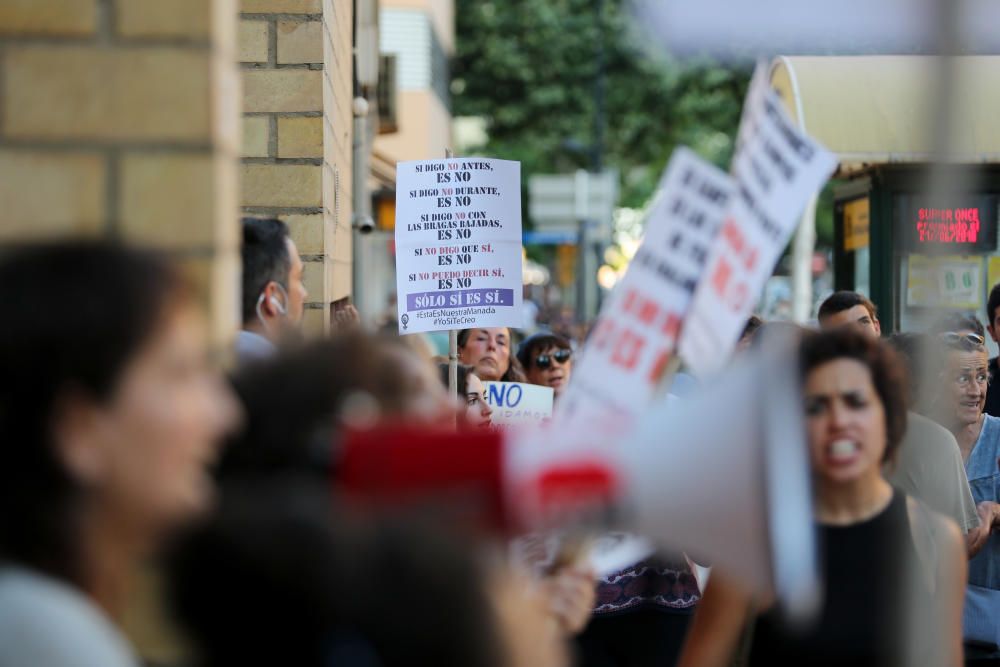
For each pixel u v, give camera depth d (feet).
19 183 12.84
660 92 160.66
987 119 39.75
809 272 67.46
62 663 7.73
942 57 12.16
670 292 10.71
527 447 8.07
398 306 32.35
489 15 169.58
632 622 22.71
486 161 32.50
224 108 13.42
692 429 8.18
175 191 12.93
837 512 15.94
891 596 15.70
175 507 8.29
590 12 166.50
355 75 54.03
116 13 12.87
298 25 33.99
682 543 8.19
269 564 7.55
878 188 44.16
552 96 165.78
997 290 32.24
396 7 122.83
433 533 7.81
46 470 8.02
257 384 9.62
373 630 7.51
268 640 7.54
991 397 31.76
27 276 8.07
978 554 26.48
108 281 8.11
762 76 11.02
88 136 12.87
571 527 8.13
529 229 179.11
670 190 10.74
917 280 43.57
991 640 25.86
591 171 160.45
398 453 8.13
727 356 10.79
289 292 22.43
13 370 7.91
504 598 7.88
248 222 22.24
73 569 8.14
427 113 123.95
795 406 8.43
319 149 34.14
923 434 22.97
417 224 32.42
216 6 13.01
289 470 9.06
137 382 8.11
